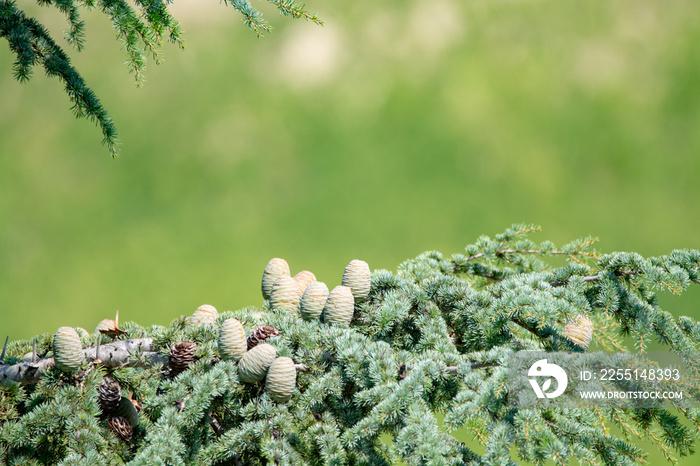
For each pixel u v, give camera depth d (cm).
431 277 761
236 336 733
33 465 731
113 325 754
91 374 734
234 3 755
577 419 721
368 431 718
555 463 714
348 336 734
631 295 749
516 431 713
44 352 752
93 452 725
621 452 721
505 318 738
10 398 735
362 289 748
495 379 719
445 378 730
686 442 730
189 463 728
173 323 748
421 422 716
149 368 739
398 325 751
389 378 725
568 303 738
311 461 725
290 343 737
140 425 741
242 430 727
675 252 756
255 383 733
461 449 716
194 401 728
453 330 754
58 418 729
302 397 730
